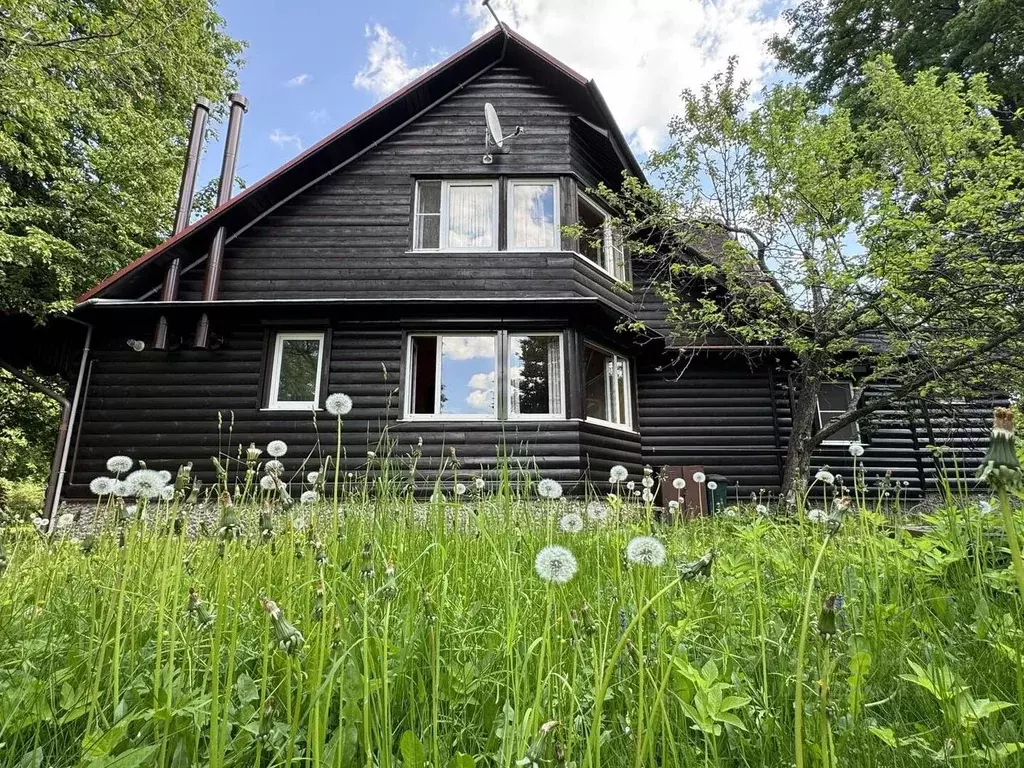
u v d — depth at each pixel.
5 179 12.80
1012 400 9.45
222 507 1.41
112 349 9.37
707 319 10.20
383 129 10.72
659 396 11.59
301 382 9.46
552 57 10.55
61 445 8.90
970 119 9.48
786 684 1.28
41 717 1.17
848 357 11.39
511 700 1.30
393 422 9.09
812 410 10.33
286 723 1.12
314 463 8.90
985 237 7.47
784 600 1.90
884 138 9.84
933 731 1.14
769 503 9.23
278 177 9.85
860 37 19.22
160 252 9.34
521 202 10.69
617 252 12.20
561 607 1.50
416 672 1.38
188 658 1.30
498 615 1.74
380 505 2.73
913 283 8.16
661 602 1.50
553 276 10.09
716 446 11.33
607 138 11.20
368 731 0.94
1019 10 14.84
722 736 1.20
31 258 11.33
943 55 16.34
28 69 7.51
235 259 10.02
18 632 1.74
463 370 9.58
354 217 10.31
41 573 2.31
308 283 9.98
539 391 9.49
